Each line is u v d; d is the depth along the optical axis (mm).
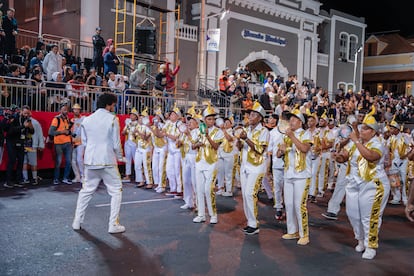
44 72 13492
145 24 20172
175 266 5531
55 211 8250
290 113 6523
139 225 7422
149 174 10992
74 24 18516
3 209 8336
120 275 5203
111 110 7090
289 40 27141
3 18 14219
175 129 9977
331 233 7363
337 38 31016
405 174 10258
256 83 23000
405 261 5996
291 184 6664
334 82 30969
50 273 5199
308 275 5359
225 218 8133
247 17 24484
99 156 6785
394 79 37000
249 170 6957
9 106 11438
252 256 5996
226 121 10562
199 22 22469
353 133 5879
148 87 18469
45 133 11938
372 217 5984
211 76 22766
